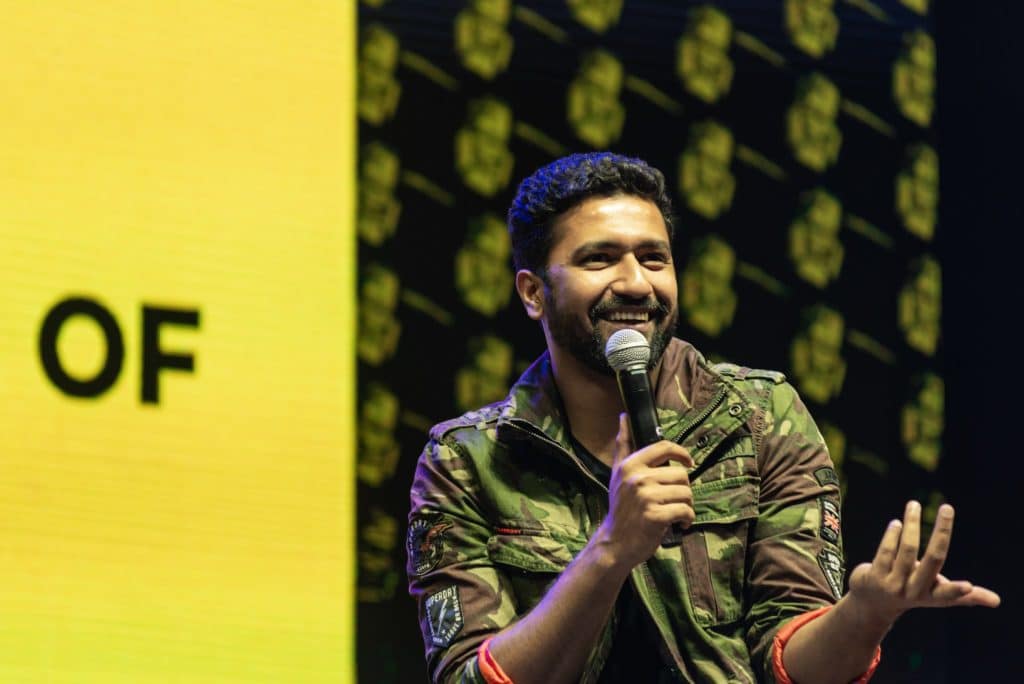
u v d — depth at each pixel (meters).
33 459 9.73
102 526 9.85
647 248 5.89
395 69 11.05
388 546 10.66
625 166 6.01
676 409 6.09
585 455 6.14
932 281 12.20
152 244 10.17
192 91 10.38
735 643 5.84
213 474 10.16
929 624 11.98
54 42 10.08
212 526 10.12
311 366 10.51
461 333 10.99
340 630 10.38
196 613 10.02
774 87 12.01
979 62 12.37
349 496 10.50
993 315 12.24
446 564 6.13
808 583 5.83
